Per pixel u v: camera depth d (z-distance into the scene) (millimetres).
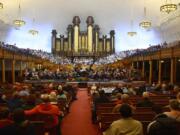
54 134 7641
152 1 38656
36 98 9250
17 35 39625
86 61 38375
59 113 8023
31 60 30891
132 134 4469
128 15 41938
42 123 6086
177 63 24516
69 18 43094
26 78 26906
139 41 41656
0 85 16391
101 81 27531
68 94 15305
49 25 42625
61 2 42219
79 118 12383
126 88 15188
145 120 7102
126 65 35812
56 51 41844
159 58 23062
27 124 4723
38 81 25672
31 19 41219
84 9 43188
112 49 42125
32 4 40688
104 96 11375
